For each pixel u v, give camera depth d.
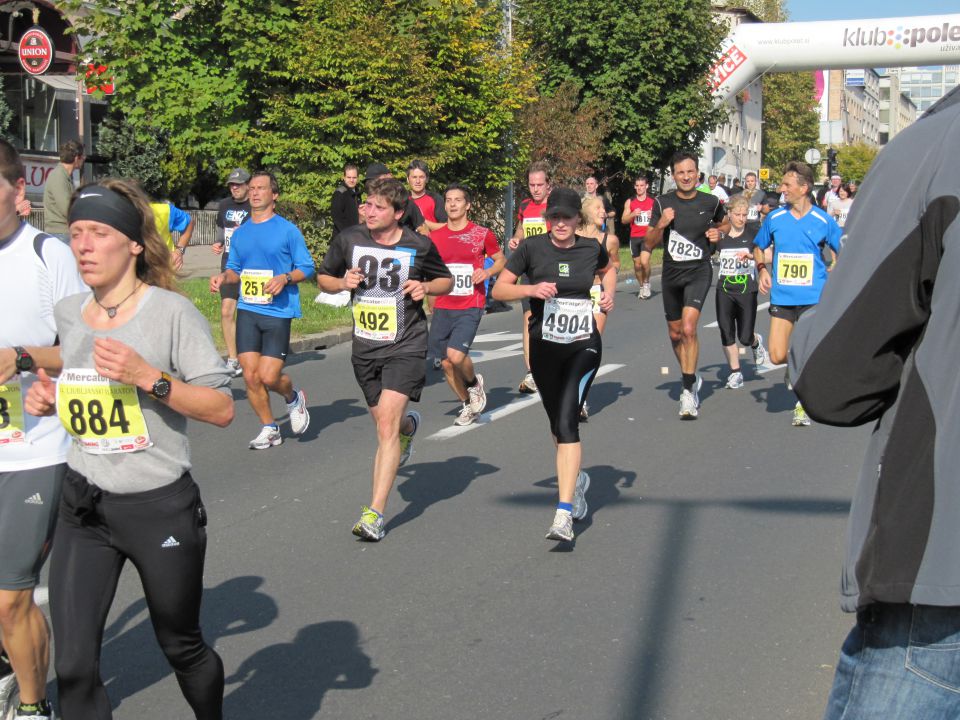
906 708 2.22
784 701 4.24
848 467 8.02
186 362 3.36
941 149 2.20
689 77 35.12
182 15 19.56
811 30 36.91
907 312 2.18
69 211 3.33
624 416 9.99
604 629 4.97
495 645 4.79
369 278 6.54
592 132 29.84
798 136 75.19
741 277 11.19
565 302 6.33
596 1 33.81
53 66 25.08
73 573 3.34
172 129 19.72
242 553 6.09
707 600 5.32
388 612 5.19
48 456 3.71
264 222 8.59
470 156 22.52
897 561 2.16
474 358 13.35
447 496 7.24
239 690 4.36
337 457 8.38
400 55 19.06
